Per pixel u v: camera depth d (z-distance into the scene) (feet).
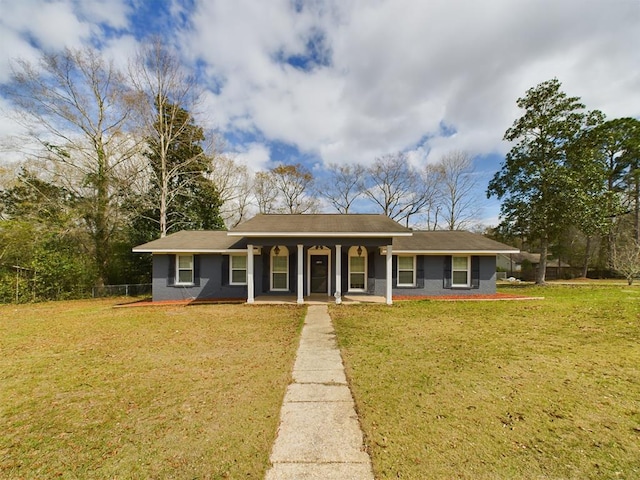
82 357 17.48
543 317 28.30
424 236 49.44
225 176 78.74
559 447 8.84
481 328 24.17
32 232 46.16
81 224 51.96
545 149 63.62
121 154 56.90
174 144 62.18
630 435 9.46
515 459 8.28
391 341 20.52
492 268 44.09
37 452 8.78
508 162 68.85
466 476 7.61
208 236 47.80
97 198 53.26
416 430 9.78
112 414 10.97
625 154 77.87
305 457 8.45
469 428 9.88
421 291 43.75
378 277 43.27
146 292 56.13
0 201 49.24
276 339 21.24
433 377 14.23
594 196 60.95
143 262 60.23
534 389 12.88
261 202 106.22
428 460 8.25
